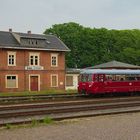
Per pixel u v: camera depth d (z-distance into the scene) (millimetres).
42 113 22484
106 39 91312
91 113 23531
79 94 42250
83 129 17891
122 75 43000
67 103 29516
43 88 59344
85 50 89250
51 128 18234
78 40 88875
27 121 19828
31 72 58125
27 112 22281
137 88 44500
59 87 61312
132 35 97688
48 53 60250
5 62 55500
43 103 30859
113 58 91375
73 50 89188
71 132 17047
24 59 57531
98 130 17562
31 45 58188
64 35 89375
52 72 60562
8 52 55875
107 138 15586
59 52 61656
